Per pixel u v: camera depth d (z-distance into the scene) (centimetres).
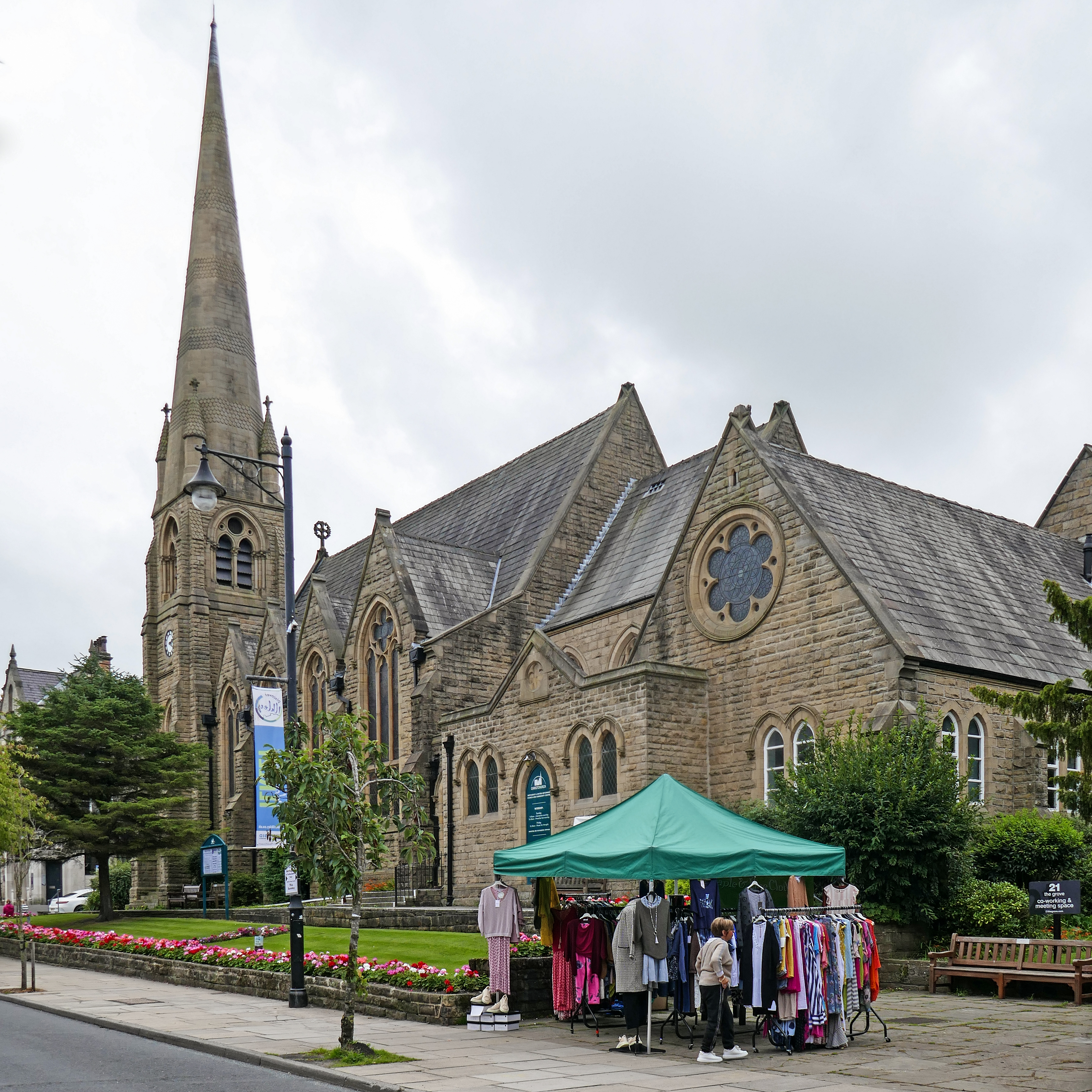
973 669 2938
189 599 6931
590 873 1734
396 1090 1355
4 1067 1584
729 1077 1432
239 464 7319
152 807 4638
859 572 3003
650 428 5194
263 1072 1545
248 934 3281
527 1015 1977
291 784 1756
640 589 4088
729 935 1620
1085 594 3894
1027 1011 1934
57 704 4762
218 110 7962
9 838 4038
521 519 5309
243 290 7731
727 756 3253
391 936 3014
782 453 3403
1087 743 2158
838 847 2025
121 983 2812
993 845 2647
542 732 3669
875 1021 1866
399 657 4744
